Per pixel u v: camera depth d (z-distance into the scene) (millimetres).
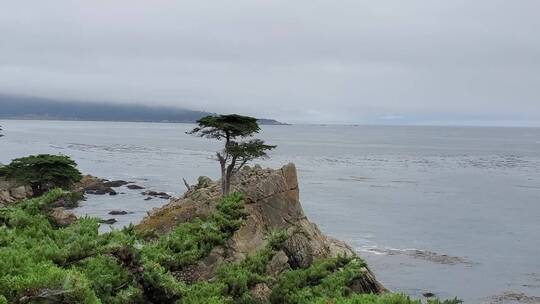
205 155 187000
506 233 70125
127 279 14297
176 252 18312
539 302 44781
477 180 132000
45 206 17125
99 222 17250
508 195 105750
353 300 14383
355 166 164500
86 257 14188
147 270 14398
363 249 60250
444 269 53438
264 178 41906
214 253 23688
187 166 146000
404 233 68688
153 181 112688
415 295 46094
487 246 62906
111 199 87438
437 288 47844
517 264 55594
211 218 20922
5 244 13805
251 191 39812
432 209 87812
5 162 137500
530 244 64188
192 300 14820
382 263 54969
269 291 18781
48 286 10453
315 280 18156
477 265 54969
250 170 51812
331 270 18969
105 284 13734
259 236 34219
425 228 72188
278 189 40875
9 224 15602
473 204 93938
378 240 64562
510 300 45188
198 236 19250
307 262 34844
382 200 96312
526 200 99250
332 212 82750
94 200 85875
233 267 18250
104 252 14344
